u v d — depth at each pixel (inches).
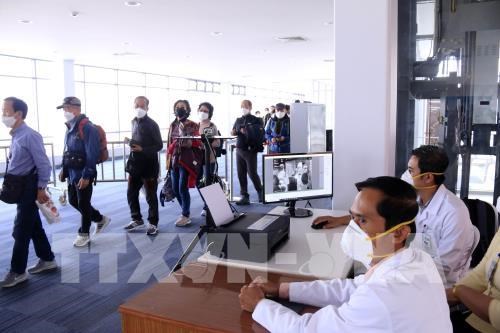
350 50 96.7
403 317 36.4
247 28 240.5
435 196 71.4
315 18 216.7
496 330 57.1
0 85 332.5
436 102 113.0
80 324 96.3
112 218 189.9
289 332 44.1
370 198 40.7
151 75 495.2
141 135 158.9
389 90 96.3
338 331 40.2
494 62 110.8
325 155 96.3
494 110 111.4
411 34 108.0
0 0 176.1
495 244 60.1
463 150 114.3
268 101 797.9
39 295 110.8
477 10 110.0
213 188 71.6
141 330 52.3
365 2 94.2
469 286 60.9
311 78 592.7
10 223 187.3
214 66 428.5
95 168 144.1
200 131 179.5
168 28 237.0
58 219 124.3
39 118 364.5
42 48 301.6
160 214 193.0
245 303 52.0
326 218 88.1
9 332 92.7
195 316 50.6
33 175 115.6
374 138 96.8
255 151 206.8
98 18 209.8
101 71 429.7
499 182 112.1
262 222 71.7
